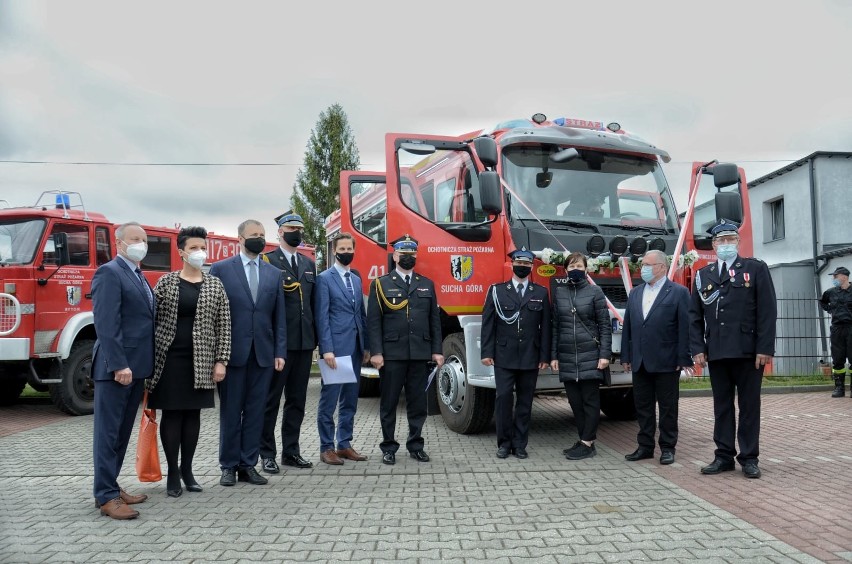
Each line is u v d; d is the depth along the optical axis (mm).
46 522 4211
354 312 5988
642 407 6066
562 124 7293
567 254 6531
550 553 3588
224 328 4926
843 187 14891
